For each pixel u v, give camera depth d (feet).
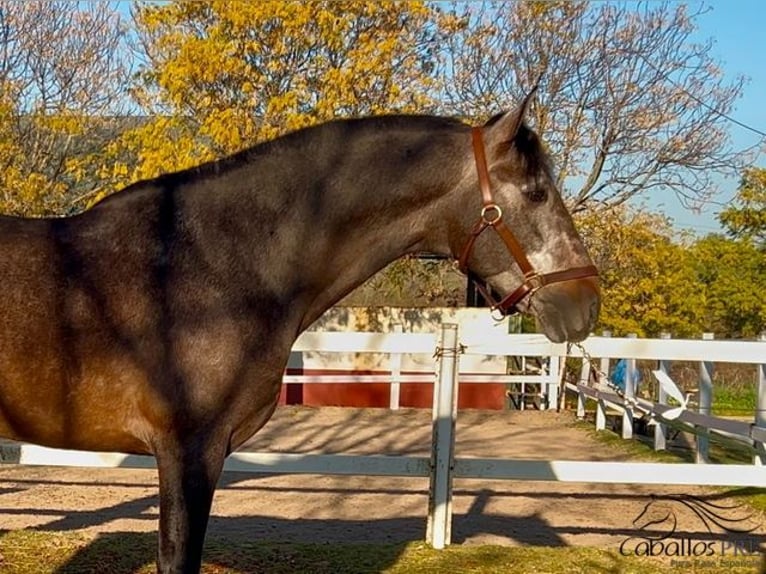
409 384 44.39
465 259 9.84
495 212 9.56
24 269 8.93
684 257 67.56
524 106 9.40
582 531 18.40
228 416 9.16
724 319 79.10
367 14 45.80
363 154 9.77
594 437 32.86
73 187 54.34
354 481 24.31
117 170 44.39
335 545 15.66
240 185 9.51
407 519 19.52
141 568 13.82
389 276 51.93
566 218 9.70
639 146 56.90
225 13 44.29
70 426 9.12
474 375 42.65
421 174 9.74
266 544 15.62
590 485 23.93
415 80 47.50
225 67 43.70
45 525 18.01
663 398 29.99
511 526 18.78
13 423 9.14
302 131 9.87
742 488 22.95
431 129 9.96
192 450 9.01
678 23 56.13
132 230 9.20
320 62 45.19
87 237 9.20
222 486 23.08
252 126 43.42
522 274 9.60
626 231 60.13
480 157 9.63
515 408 48.78
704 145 57.06
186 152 42.86
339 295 9.98
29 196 44.24
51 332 8.86
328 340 20.85
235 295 9.18
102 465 16.46
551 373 42.47
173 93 44.39
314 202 9.61
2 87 49.29
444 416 15.83
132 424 9.10
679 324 63.67
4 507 19.88
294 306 9.59
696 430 23.61
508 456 27.91
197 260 9.16
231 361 9.08
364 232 9.80
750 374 63.82
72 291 8.95
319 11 44.50
